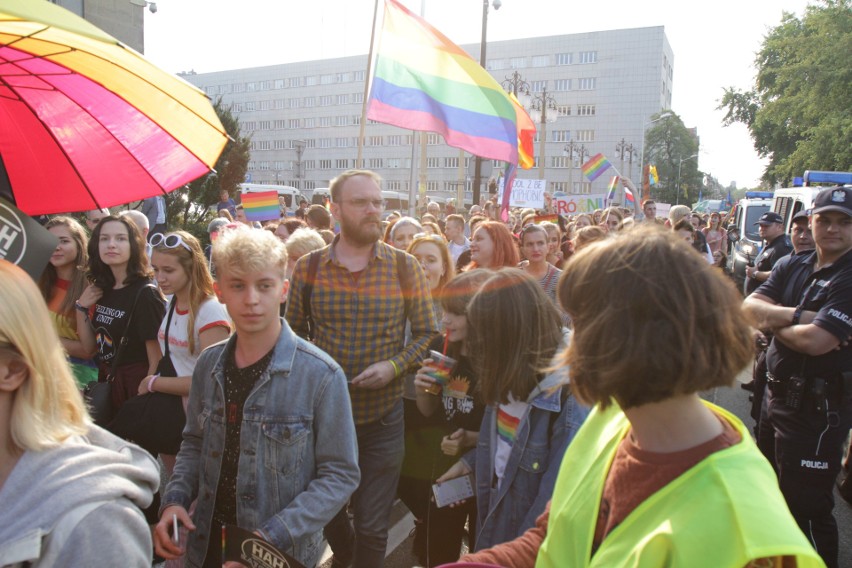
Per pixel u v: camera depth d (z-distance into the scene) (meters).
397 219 6.27
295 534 1.98
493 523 2.20
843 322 3.00
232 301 2.08
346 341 3.07
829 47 27.12
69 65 1.81
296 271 3.21
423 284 3.26
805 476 3.16
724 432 1.07
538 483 2.14
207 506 2.16
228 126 21.19
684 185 75.56
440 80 5.29
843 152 26.09
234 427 2.14
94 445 1.36
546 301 2.20
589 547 1.16
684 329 0.97
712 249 16.77
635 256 1.02
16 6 1.23
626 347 0.99
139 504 1.34
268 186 36.31
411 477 3.39
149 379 3.17
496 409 2.34
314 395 2.12
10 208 1.83
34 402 1.23
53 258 3.91
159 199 10.05
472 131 5.39
